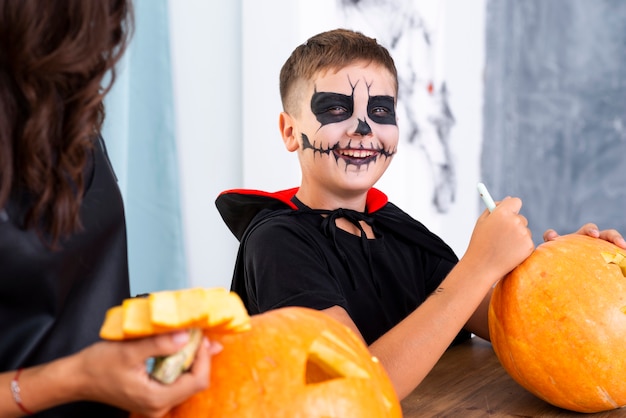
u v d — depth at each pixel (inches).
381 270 47.1
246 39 74.9
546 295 33.6
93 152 28.1
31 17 22.0
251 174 76.2
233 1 76.5
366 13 82.4
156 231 71.2
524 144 95.4
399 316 47.0
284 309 26.1
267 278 40.9
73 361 20.4
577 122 93.3
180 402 21.2
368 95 46.3
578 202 94.3
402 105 88.3
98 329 27.2
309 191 48.3
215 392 22.0
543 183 95.5
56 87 24.2
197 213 77.8
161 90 69.9
